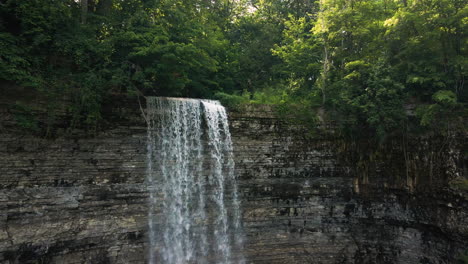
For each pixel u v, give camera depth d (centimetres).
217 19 2820
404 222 1875
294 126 1973
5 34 1244
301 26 2617
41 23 1334
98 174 1498
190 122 1753
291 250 1836
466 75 1708
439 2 1680
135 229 1541
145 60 1689
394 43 1936
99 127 1510
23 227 1258
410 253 1819
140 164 1603
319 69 2383
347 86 1911
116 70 1538
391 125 1802
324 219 1939
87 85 1423
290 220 1895
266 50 2789
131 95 1560
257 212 1853
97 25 1648
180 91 2112
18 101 1294
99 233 1445
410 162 1886
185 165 1720
